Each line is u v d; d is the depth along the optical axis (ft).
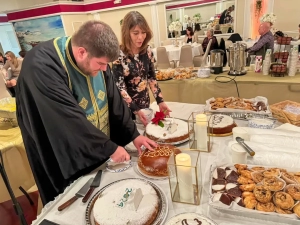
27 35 24.45
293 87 6.03
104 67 3.05
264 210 2.11
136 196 2.31
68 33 23.04
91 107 3.51
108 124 3.95
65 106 2.90
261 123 3.74
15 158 5.16
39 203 5.53
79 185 2.96
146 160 3.04
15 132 5.49
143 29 4.42
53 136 3.01
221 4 20.02
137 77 4.96
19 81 3.10
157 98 5.40
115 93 3.90
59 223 2.35
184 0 20.68
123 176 3.04
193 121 3.42
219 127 3.68
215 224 2.05
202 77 7.27
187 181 2.38
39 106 2.93
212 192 2.40
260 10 18.10
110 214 2.22
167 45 19.36
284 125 3.62
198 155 2.56
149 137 3.80
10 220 5.66
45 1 23.30
